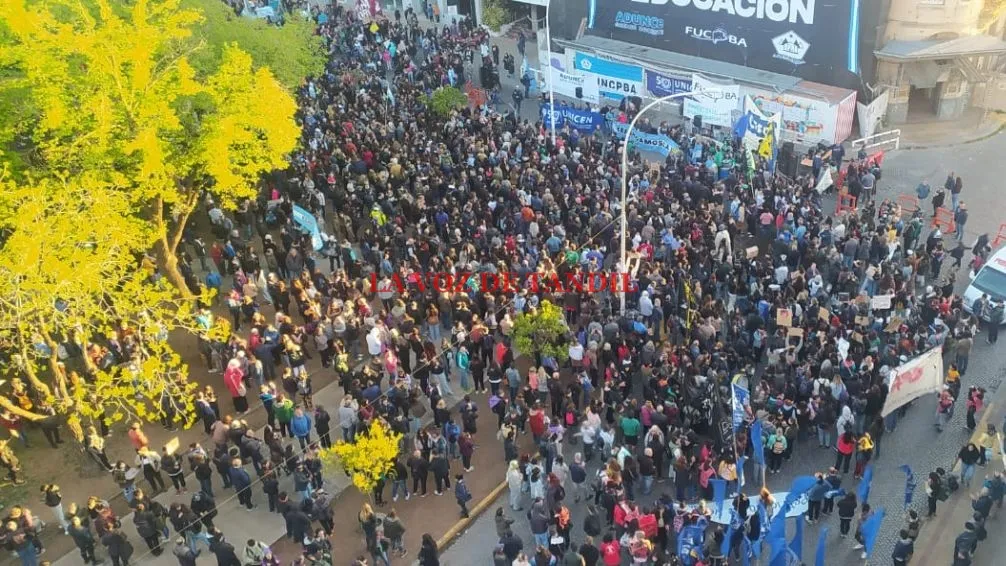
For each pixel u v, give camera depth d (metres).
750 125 30.81
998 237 27.41
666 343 22.47
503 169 31.09
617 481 18.03
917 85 35.38
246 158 23.66
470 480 20.50
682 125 35.66
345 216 28.20
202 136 22.28
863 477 17.50
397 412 20.77
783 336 21.84
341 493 20.31
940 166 33.38
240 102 22.56
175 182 23.67
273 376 23.11
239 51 23.03
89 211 19.11
